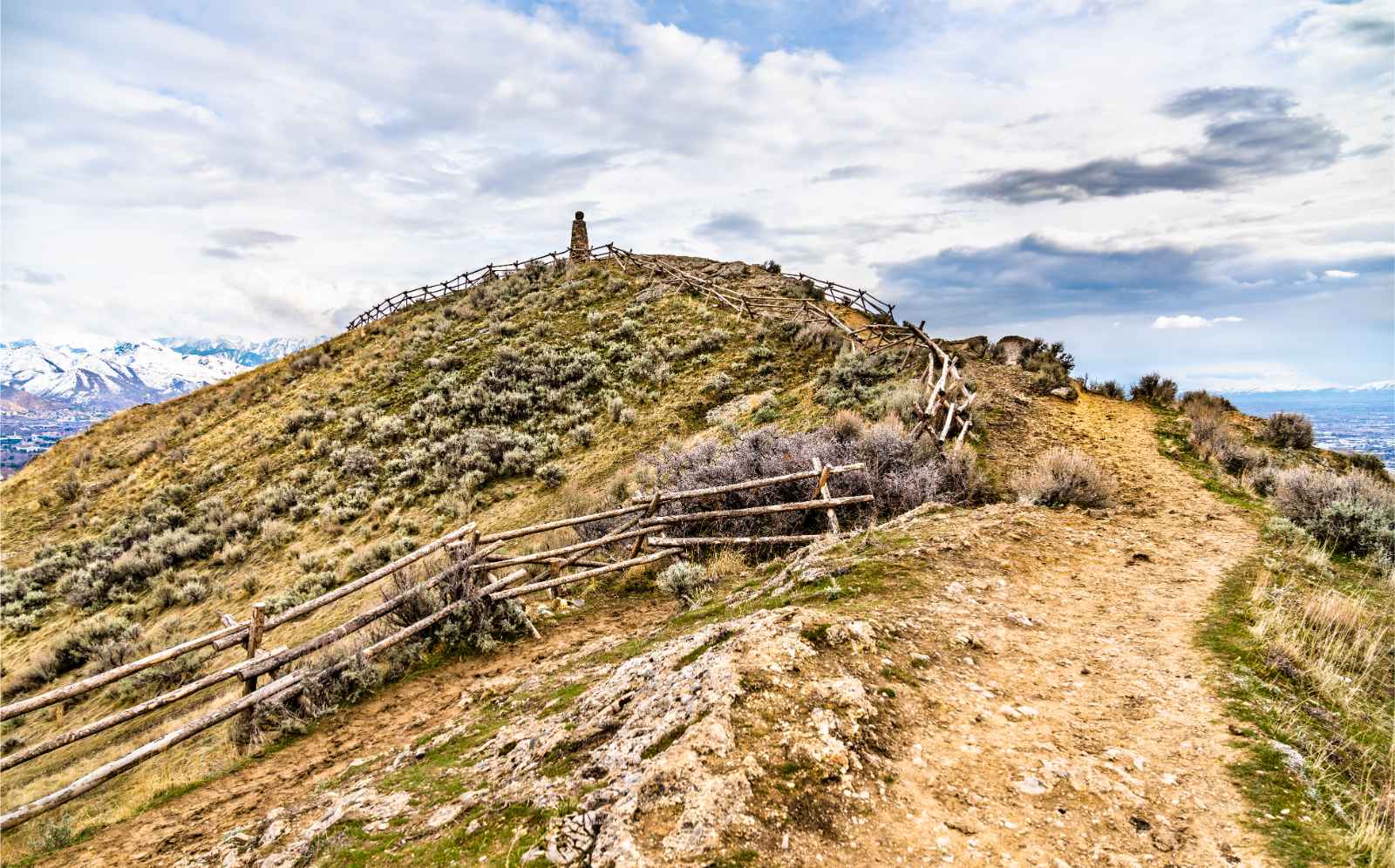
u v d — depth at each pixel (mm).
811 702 4285
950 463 12289
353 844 4262
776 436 15672
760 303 32250
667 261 43000
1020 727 4465
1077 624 6281
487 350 32562
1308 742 4207
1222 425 16953
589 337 30922
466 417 26531
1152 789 3824
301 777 6359
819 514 11633
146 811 6285
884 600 6504
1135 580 7617
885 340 24484
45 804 6078
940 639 5664
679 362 27344
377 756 6418
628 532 11383
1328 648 5637
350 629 8695
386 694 8273
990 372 21469
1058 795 3773
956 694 4836
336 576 17656
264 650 8078
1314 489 10602
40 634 20422
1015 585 7227
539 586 10281
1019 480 12203
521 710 6324
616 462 20859
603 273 40250
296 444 29141
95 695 14742
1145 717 4586
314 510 23391
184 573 21438
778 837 3303
